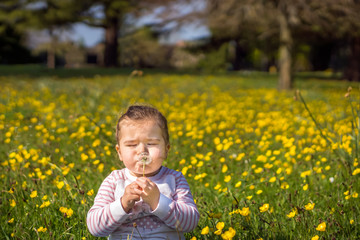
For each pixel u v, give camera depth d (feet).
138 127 7.21
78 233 9.21
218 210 10.55
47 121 22.65
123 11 99.30
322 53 160.04
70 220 9.74
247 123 23.07
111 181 7.72
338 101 36.14
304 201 10.91
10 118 24.18
